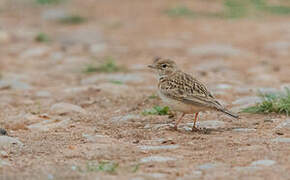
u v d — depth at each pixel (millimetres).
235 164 9477
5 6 34094
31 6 34031
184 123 12898
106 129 12703
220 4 32375
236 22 28094
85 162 9891
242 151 10242
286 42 23484
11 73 20109
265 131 11828
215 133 11828
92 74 20000
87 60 22109
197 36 25594
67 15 30562
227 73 19391
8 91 17453
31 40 26062
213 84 17562
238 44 23828
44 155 10469
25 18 31062
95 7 33281
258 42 23984
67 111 14539
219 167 9328
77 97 16297
